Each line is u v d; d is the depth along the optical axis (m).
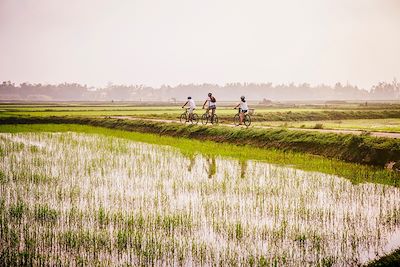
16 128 50.03
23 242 12.05
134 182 20.12
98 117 60.31
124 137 41.72
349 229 13.16
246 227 13.46
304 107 115.44
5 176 21.06
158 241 12.25
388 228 13.17
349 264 10.56
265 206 15.86
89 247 11.75
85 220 14.06
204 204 16.16
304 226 13.52
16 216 14.39
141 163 25.67
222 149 31.41
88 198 16.98
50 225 13.54
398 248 11.26
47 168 23.50
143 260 10.95
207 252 11.46
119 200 16.70
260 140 32.31
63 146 33.50
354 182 19.66
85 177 21.20
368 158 23.77
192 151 30.81
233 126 38.12
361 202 16.28
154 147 33.41
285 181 20.14
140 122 49.88
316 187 18.81
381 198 16.80
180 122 45.66
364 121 61.06
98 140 38.53
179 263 10.80
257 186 19.09
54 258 10.99
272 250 11.59
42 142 36.09
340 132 29.47
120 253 11.38
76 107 114.31
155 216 14.60
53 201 16.44
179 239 12.47
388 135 27.16
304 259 10.95
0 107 108.44
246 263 10.75
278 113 67.38
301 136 29.83
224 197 17.25
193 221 14.05
